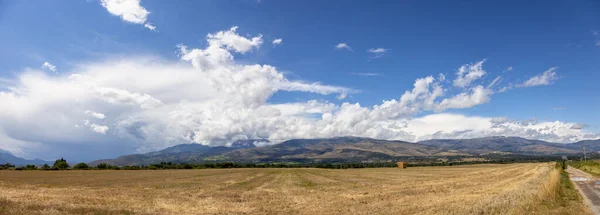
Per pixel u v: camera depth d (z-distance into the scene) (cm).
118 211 2256
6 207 2186
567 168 10625
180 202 2948
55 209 2209
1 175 7819
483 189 3962
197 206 2723
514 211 2098
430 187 4438
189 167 15675
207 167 16262
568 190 3622
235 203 2939
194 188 4622
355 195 3588
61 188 4472
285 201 3105
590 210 2364
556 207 2423
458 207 2406
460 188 4209
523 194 2981
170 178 7212
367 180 6347
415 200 2983
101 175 8475
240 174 9256
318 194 3756
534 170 8325
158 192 3953
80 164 13925
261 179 6938
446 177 7025
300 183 5712
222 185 5231
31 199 2895
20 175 8025
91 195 3478
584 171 8638
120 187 4738
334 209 2531
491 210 2188
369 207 2583
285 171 11456
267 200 3188
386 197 3322
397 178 6869
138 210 2378
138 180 6469
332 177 7512
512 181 5166
